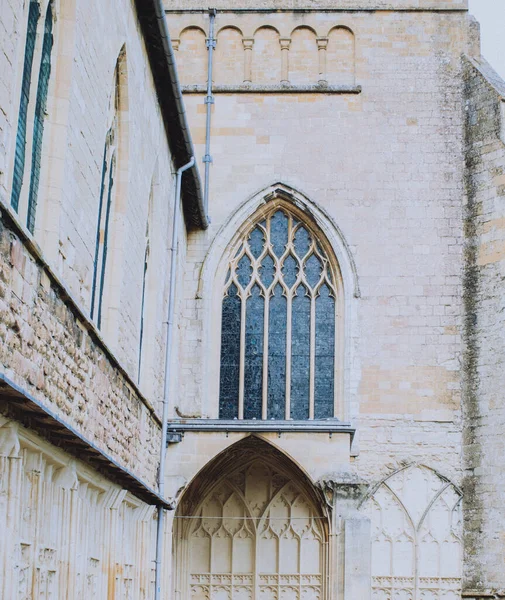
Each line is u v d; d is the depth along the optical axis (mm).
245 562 34844
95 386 19234
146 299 28438
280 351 35719
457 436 34188
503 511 32812
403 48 37062
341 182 36156
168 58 25797
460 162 35938
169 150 30766
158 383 29172
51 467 16000
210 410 35031
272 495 35219
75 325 17188
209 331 35469
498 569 32594
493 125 35281
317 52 37469
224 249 36062
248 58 37438
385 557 33688
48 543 15961
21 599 14391
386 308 35188
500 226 34500
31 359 14492
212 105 36875
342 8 37531
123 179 23109
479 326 34406
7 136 13516
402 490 34062
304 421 31219
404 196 35906
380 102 36625
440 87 36625
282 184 36125
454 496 33875
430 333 34875
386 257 35531
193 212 34688
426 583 33438
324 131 36531
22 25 14758
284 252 36375
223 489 35469
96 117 19422
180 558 34531
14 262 13273
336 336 35562
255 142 36562
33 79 16125
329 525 30875
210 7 37719
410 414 34406
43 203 16531
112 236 22891
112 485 20578
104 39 19828
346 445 31156
